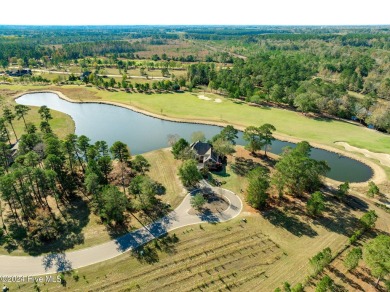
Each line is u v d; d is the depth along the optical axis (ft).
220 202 239.50
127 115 466.70
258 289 163.84
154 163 304.71
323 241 200.44
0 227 206.90
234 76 624.18
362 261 182.70
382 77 608.19
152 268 176.55
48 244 193.36
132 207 228.22
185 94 564.30
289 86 546.67
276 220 219.82
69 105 509.35
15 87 594.24
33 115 442.09
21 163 250.57
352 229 212.64
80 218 217.77
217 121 428.56
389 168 302.45
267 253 189.37
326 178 282.15
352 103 449.06
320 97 456.04
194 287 164.76
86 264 178.29
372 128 415.23
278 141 367.25
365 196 254.27
